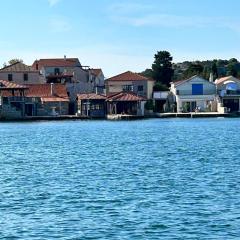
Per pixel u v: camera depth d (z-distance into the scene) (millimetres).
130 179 72312
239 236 44875
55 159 98812
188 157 99188
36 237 45188
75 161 94875
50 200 58844
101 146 125812
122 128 192875
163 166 86000
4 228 47844
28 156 105062
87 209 54219
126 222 49156
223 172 77938
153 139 145500
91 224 48625
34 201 58469
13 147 126000
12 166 88438
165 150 113938
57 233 46156
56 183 69875
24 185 68688
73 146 126875
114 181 70750
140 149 117000
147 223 48719
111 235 45438
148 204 56125
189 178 72562
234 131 172875
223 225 47906
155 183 68750
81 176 75750
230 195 60312
